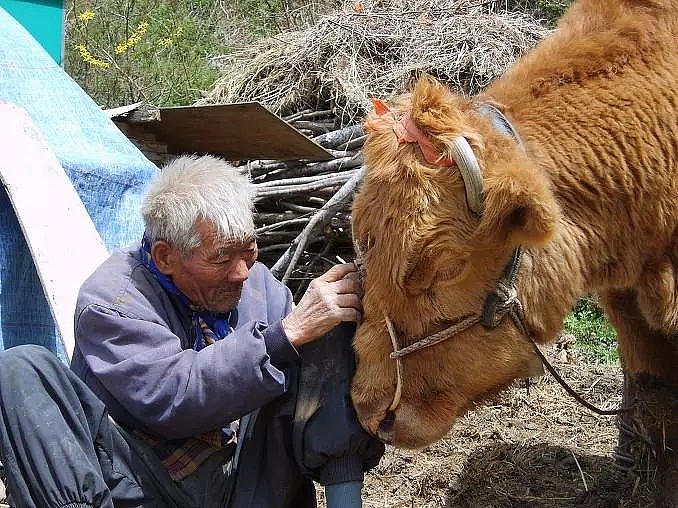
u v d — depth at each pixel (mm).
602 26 3033
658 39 2980
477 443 4457
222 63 10836
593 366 5406
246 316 2895
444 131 2377
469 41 6906
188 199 2572
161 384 2508
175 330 2693
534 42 7160
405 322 2582
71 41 11945
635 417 3668
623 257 2955
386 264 2467
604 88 2873
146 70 11852
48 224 3711
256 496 2672
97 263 3641
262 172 6562
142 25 11570
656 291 3033
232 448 2838
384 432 2662
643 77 2914
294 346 2574
